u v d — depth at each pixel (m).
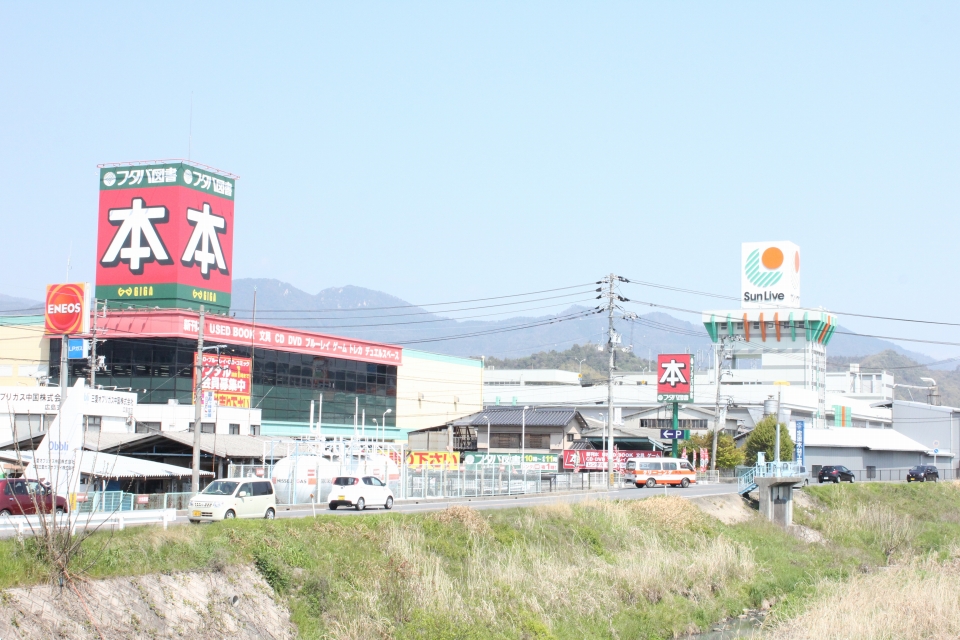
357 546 33.44
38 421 56.03
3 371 74.50
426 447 100.31
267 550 29.83
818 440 104.94
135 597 24.69
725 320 131.62
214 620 25.92
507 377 155.88
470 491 60.44
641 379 139.62
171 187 74.44
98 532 27.02
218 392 71.25
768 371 129.88
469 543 37.94
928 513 76.94
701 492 67.12
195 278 75.50
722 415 108.75
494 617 31.44
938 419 125.19
